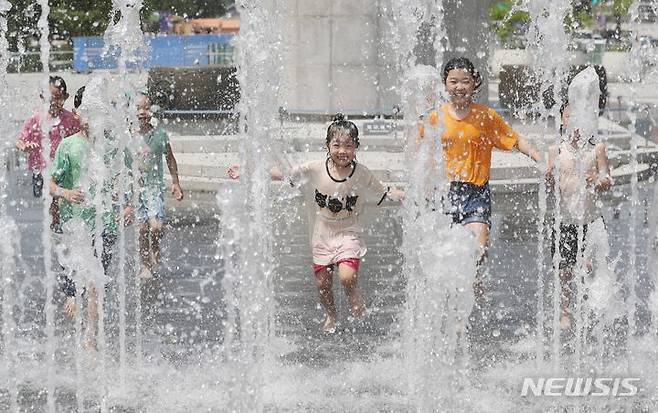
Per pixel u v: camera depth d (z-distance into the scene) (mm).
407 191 8828
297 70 20547
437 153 8734
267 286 8609
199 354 8250
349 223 8844
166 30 44906
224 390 7402
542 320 9094
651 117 24016
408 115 8844
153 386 7492
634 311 9391
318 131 18953
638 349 8305
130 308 9672
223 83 23141
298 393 7309
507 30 36062
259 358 8039
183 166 17281
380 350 8328
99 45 30828
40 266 11211
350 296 8797
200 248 12250
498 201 15352
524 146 8844
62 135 10617
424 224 8547
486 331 8781
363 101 20453
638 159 19125
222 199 7656
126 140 10664
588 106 8797
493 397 7195
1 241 8750
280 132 17844
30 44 33031
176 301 9914
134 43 11938
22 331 8859
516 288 10258
